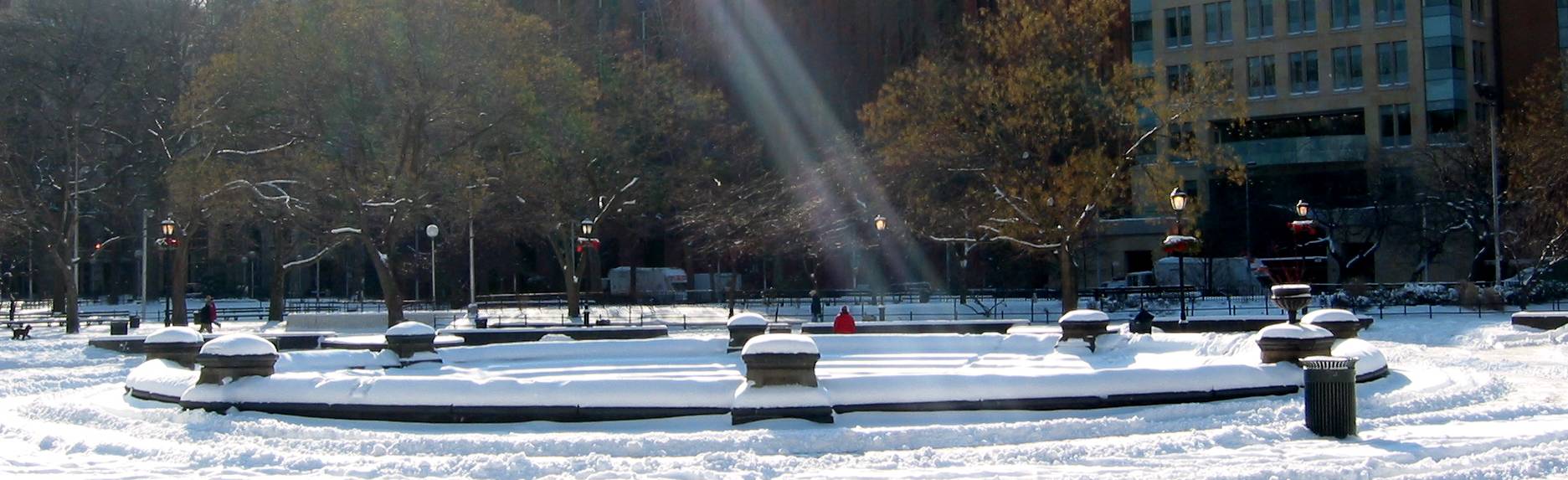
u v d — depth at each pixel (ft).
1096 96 152.15
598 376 77.51
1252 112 240.53
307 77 147.33
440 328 161.58
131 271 326.65
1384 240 224.53
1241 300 181.16
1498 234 170.19
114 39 180.75
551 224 184.34
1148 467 42.19
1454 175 200.85
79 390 79.10
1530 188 173.06
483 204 168.35
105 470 44.78
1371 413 54.85
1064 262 151.02
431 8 150.51
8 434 56.29
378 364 82.89
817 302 167.32
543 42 174.91
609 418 53.83
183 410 58.44
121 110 183.83
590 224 171.42
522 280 289.53
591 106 184.85
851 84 275.80
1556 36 234.17
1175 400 57.26
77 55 175.83
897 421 53.21
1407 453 44.06
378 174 154.92
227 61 149.28
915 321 152.35
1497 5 238.27
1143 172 174.29
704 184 212.02
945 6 273.95
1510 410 55.11
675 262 285.23
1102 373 56.59
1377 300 165.89
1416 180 214.48
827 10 279.90
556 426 53.16
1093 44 156.97
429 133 159.43
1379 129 231.09
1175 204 128.57
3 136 165.27
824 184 194.08
